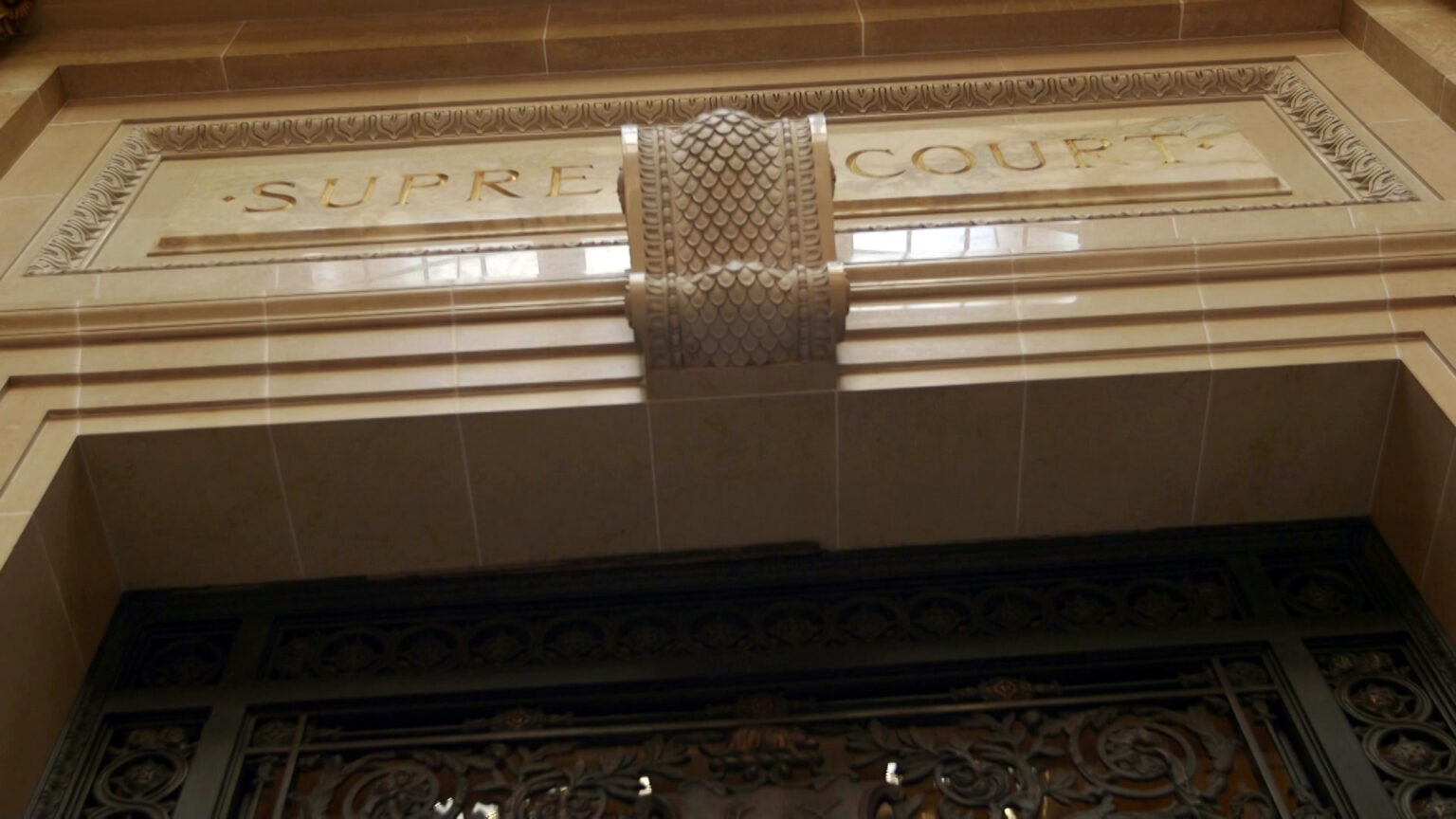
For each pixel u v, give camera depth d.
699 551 4.37
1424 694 3.92
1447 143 4.81
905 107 5.37
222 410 4.05
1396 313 4.19
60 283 4.45
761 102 5.37
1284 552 4.38
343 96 5.55
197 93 5.62
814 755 3.91
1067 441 4.16
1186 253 4.30
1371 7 5.51
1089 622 4.28
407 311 4.26
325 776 3.91
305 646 4.30
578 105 5.41
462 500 4.18
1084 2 5.61
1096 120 5.27
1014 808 3.74
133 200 5.06
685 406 4.02
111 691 4.09
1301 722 3.88
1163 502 4.32
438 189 5.00
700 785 3.85
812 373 4.00
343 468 4.10
